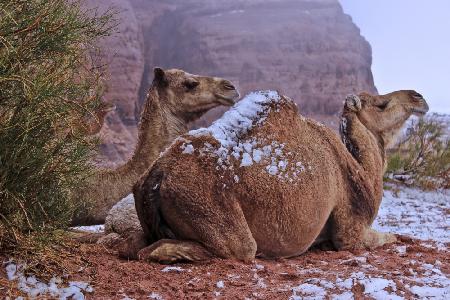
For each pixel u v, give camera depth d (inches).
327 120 4667.8
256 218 331.0
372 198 387.2
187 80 471.5
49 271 279.9
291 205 338.0
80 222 433.4
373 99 428.1
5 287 261.7
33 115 285.7
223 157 328.5
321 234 378.0
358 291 283.7
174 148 331.3
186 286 284.4
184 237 324.5
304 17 4945.9
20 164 285.3
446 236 506.6
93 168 353.7
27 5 297.1
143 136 457.4
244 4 5009.8
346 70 4881.9
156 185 324.5
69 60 311.0
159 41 4830.2
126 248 332.8
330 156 367.9
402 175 893.8
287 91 4726.9
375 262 340.5
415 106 432.1
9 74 284.4
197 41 4741.6
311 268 325.4
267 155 339.3
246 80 4712.1
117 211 369.1
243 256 323.3
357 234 378.0
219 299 269.9
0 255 282.2
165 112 464.4
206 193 320.8
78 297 265.3
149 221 329.1
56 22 299.6
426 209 715.4
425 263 343.0
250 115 347.3
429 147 948.6
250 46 4773.6
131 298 269.4
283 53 4793.3
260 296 274.5
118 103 3639.3
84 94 320.5
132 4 4793.3
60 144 303.6
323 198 354.9
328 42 4872.0
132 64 3737.7
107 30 336.8
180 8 4923.7
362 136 401.7
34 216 297.1
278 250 344.8
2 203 287.1
